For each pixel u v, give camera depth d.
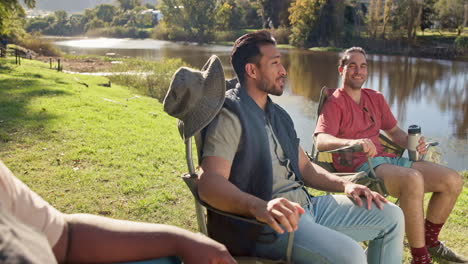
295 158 2.09
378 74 29.67
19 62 20.66
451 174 2.67
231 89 2.04
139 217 3.87
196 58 43.41
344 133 3.03
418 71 31.70
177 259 1.19
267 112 2.07
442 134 13.03
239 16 86.00
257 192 1.90
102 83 16.55
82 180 4.76
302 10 61.62
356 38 58.22
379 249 2.01
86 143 6.49
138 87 17.88
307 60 41.81
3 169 0.92
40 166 5.21
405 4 52.47
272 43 2.07
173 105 1.78
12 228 0.54
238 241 1.81
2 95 10.59
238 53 2.08
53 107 9.38
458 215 3.88
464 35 53.22
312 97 19.20
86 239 1.08
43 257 0.55
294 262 1.75
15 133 6.78
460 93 21.38
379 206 1.97
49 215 1.02
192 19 82.19
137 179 4.88
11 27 35.66
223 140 1.82
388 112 3.16
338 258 1.65
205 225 1.88
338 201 2.05
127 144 6.62
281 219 1.49
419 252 2.46
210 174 1.75
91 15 139.00
